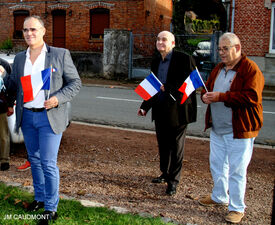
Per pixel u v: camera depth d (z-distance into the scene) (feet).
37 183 12.57
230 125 12.61
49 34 72.95
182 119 14.51
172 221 12.12
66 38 71.36
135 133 25.66
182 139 14.90
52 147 11.58
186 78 14.30
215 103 12.91
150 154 20.61
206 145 23.04
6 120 16.75
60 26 72.38
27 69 11.86
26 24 11.48
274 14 52.54
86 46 69.97
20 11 74.69
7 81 12.67
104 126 27.58
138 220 11.75
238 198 12.56
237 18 54.08
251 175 17.69
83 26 69.82
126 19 67.00
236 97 11.89
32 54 11.94
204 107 36.58
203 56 57.67
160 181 16.20
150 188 15.55
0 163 17.13
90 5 68.74
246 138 12.20
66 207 12.54
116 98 40.52
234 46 12.16
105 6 67.77
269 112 35.29
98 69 63.10
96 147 21.56
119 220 11.66
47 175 11.60
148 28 69.41
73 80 11.80
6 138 16.87
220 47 12.32
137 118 30.68
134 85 52.95
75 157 19.49
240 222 12.57
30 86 11.35
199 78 13.64
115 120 29.76
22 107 11.75
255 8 53.01
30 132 11.98
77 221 11.57
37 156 12.32
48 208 11.67
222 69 12.92
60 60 11.72
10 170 17.07
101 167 18.07
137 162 19.08
